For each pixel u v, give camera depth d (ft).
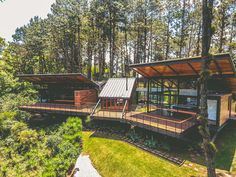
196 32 103.30
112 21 111.45
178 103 68.18
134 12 112.27
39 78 91.61
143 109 75.46
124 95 72.69
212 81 57.41
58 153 46.32
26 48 145.69
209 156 27.84
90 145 53.72
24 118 75.66
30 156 47.06
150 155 42.50
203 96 28.35
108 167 41.47
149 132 53.57
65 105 83.66
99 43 123.44
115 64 147.23
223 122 50.72
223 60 38.65
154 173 35.42
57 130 63.05
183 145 45.62
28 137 53.67
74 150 48.78
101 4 112.06
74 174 40.42
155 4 103.30
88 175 39.93
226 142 46.88
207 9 26.76
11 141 53.21
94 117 64.34
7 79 93.71
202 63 28.07
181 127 44.24
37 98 97.50
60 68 150.82
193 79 57.88
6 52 91.71
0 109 75.36
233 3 74.69
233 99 73.26
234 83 58.75
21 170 41.81
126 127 61.05
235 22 79.46
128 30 115.03
